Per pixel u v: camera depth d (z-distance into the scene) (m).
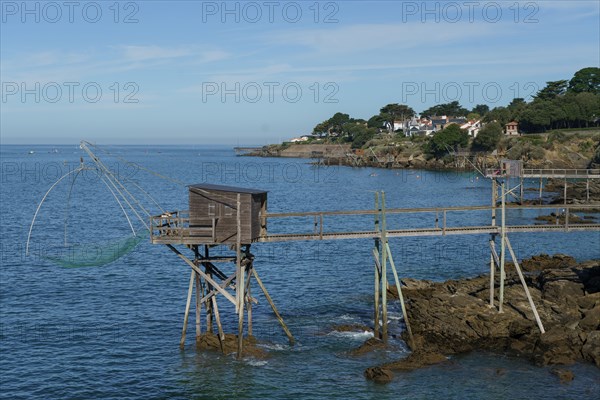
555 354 33.19
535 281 45.22
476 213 96.94
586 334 34.41
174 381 31.92
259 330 39.16
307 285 50.34
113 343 37.25
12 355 35.41
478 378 31.44
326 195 129.88
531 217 88.44
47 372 33.19
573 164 149.88
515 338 36.00
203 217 34.19
